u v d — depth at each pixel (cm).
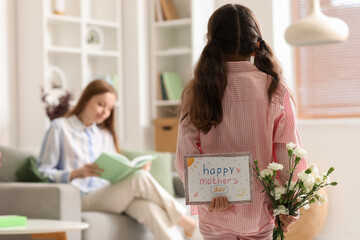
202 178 203
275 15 546
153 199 380
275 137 212
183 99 219
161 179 454
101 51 534
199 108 210
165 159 464
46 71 486
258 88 210
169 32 579
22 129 495
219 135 212
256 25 218
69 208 346
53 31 530
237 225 212
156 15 564
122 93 554
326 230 520
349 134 514
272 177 204
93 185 405
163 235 373
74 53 519
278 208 207
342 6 549
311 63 566
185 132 215
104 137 416
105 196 382
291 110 211
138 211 378
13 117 493
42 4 484
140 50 550
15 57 496
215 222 216
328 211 519
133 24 550
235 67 212
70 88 525
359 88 545
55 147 389
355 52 546
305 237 489
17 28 497
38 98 486
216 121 209
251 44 214
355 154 512
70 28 526
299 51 571
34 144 488
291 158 209
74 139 398
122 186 379
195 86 212
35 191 345
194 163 204
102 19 555
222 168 202
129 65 554
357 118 539
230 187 201
